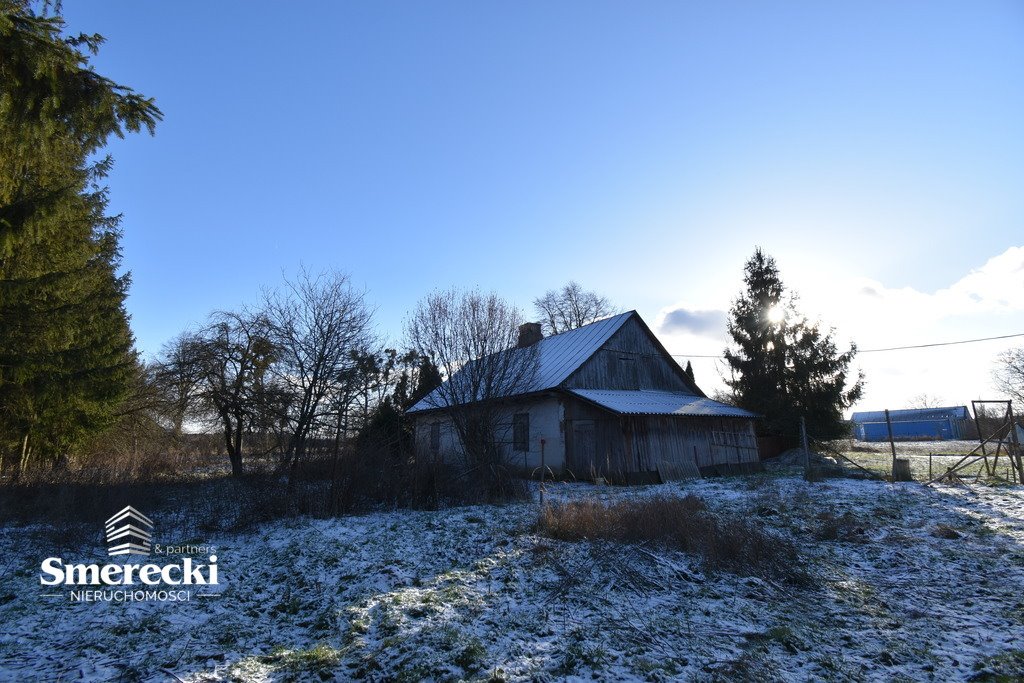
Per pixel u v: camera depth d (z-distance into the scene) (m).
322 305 22.62
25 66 6.88
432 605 6.71
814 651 5.53
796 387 27.12
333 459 13.10
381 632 6.08
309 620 6.76
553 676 4.99
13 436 16.58
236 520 11.69
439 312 18.34
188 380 24.16
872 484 15.30
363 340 23.22
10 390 13.63
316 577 8.08
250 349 24.00
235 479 15.55
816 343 27.16
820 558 8.77
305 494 12.43
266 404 21.47
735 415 23.20
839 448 31.92
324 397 22.12
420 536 10.05
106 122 7.58
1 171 9.45
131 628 6.38
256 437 23.55
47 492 12.74
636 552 8.61
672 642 5.73
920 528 10.27
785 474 19.11
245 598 7.55
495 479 14.46
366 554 8.95
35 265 14.02
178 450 28.66
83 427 20.05
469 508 12.89
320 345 22.28
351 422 21.89
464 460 15.35
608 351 23.38
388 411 23.30
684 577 7.78
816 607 6.83
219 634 6.24
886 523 10.64
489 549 9.19
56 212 10.03
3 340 12.23
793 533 10.15
